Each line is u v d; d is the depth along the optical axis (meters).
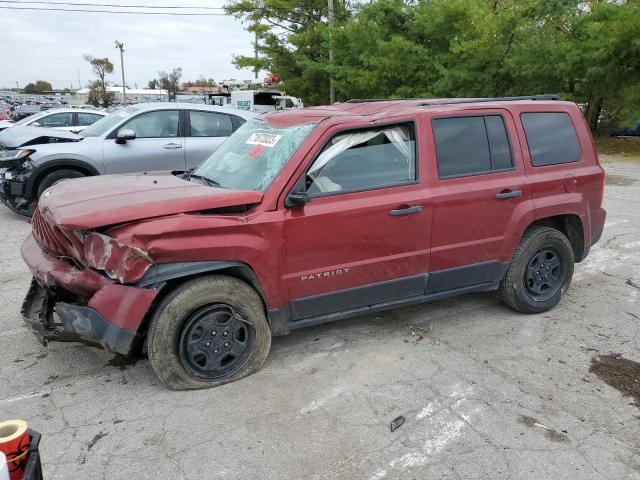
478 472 2.73
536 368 3.78
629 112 18.42
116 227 3.17
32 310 3.69
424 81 20.94
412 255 3.99
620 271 5.88
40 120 14.34
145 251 3.09
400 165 3.96
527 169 4.45
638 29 16.45
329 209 3.63
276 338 4.25
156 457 2.83
